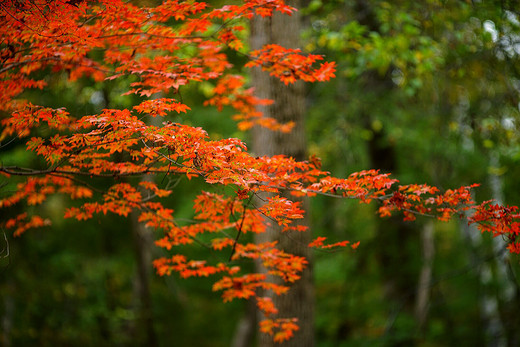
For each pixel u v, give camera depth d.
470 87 7.52
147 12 3.51
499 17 5.97
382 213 3.60
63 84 6.11
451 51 7.02
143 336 11.09
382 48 6.70
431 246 10.62
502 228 3.21
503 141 6.80
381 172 10.54
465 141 8.69
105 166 3.76
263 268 5.56
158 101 3.08
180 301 12.96
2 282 8.19
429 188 3.40
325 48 8.33
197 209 3.99
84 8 3.44
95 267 11.03
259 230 4.10
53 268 9.53
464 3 6.24
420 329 9.41
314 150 9.87
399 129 9.27
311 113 9.62
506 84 6.59
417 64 6.80
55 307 9.14
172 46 4.10
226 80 4.60
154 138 3.04
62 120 3.24
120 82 5.77
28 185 4.25
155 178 8.49
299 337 5.39
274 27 5.41
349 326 10.36
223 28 3.94
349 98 9.27
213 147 2.86
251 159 3.06
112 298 10.71
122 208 4.09
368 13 7.80
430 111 8.55
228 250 11.82
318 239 3.77
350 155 9.80
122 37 3.95
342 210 11.23
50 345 8.83
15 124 3.56
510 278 7.08
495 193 7.83
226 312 14.45
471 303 10.53
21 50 3.63
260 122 4.96
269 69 3.99
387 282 11.24
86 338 9.46
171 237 4.23
